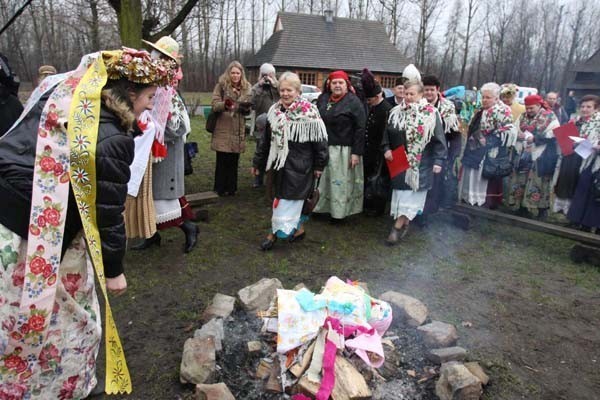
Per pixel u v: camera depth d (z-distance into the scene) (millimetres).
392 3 32969
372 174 5680
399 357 2715
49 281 1819
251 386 2459
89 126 1784
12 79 4137
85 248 2084
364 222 5734
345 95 5203
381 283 3953
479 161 5824
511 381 2682
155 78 1971
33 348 1877
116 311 3322
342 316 2512
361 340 2436
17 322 1812
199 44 33844
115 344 2115
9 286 1820
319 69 27031
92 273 2172
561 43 42219
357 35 28969
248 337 2818
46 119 1772
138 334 3035
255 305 3068
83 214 1822
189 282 3832
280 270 4137
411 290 3838
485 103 5766
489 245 5117
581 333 3273
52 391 2029
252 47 40219
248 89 6391
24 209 1797
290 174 4340
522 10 41094
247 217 5676
